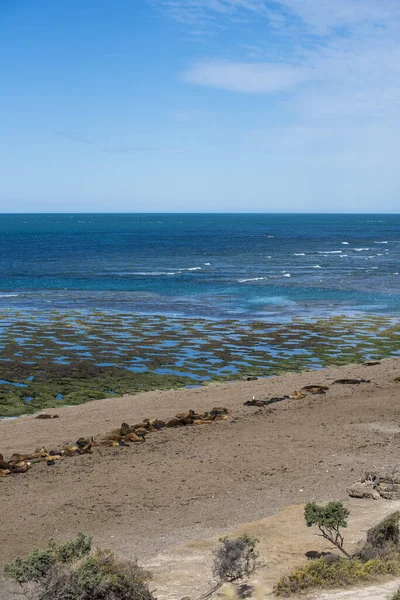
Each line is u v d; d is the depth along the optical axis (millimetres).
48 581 10977
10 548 15047
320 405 28625
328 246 157500
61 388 34219
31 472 20625
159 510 17297
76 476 20156
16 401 31766
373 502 17031
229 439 23859
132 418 27500
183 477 19859
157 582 12297
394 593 10141
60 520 16719
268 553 13531
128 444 23500
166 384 35281
